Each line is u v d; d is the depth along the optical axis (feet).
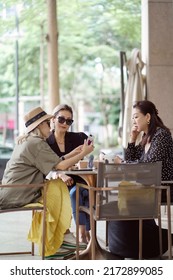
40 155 16.03
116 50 68.64
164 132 16.99
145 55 28.76
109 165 14.46
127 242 16.24
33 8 49.70
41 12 50.70
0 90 73.10
